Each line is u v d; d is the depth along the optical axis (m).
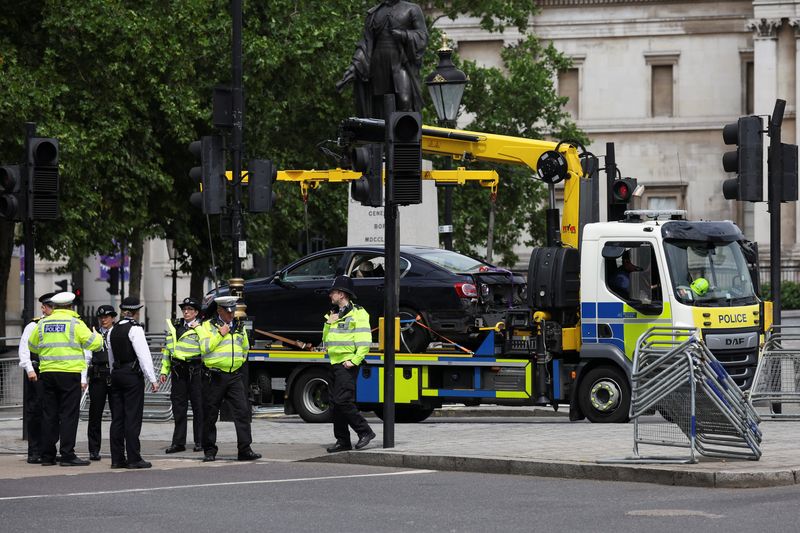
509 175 111.88
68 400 40.94
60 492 33.69
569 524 27.09
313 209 98.06
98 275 130.38
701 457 36.00
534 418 56.75
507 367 50.50
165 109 82.94
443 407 60.84
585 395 49.66
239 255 50.56
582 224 52.28
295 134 98.69
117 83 81.56
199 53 86.38
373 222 63.19
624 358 48.84
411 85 56.38
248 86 90.31
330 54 94.12
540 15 148.12
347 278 41.03
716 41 145.25
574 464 34.91
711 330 48.31
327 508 29.89
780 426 44.81
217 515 29.03
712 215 145.38
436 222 63.22
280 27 92.81
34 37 82.19
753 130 47.22
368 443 40.69
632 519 27.56
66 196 79.69
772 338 47.91
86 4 80.00
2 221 83.62
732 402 34.78
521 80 116.12
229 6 91.69
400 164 39.44
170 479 36.28
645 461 34.88
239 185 50.53
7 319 119.06
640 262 48.72
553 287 49.75
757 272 50.66
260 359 53.81
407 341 51.59
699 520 27.27
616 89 147.25
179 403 44.78
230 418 54.41
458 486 33.50
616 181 51.84
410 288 51.38
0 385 60.53
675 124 145.75
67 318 41.19
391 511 29.30
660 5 146.00
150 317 136.25
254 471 37.88
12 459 43.59
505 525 27.16
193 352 43.09
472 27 147.00
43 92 77.88
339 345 40.50
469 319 50.59
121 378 39.94
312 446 43.91
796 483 32.91
